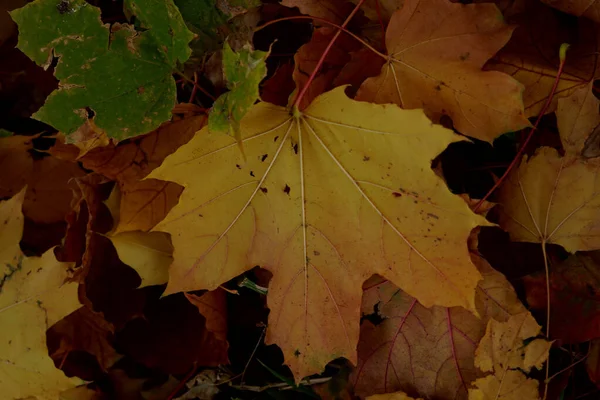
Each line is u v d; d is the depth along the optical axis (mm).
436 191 484
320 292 510
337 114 489
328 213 504
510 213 536
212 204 496
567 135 520
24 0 585
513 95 493
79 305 521
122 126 499
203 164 489
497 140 557
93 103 495
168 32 497
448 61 503
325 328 511
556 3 520
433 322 531
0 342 526
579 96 515
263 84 536
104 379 586
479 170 559
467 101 502
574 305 539
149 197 531
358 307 507
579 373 561
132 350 582
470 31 500
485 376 524
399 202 492
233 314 575
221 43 540
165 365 580
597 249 539
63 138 539
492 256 547
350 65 525
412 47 506
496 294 522
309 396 580
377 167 491
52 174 581
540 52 532
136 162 530
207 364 573
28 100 600
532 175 528
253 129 492
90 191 547
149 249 542
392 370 537
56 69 490
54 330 575
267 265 508
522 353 523
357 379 541
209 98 551
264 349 584
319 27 533
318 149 497
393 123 479
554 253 547
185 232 495
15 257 523
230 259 503
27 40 487
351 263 505
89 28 490
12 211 524
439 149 476
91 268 565
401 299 534
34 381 527
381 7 529
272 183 500
